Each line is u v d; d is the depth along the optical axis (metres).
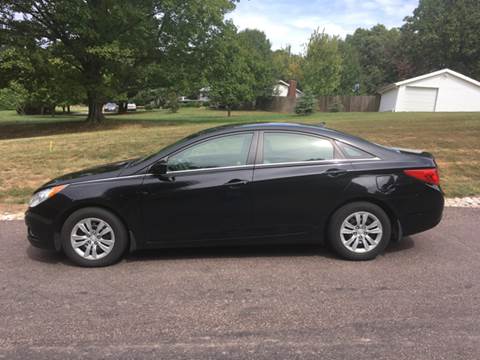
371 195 4.50
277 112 46.91
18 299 3.74
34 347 2.98
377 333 3.12
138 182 4.45
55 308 3.56
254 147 4.61
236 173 4.49
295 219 4.55
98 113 25.75
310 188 4.49
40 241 4.52
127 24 22.14
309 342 3.02
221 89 37.41
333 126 15.80
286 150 4.62
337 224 4.54
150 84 25.70
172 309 3.53
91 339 3.08
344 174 4.51
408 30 62.94
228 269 4.38
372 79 66.56
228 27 25.05
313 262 4.55
